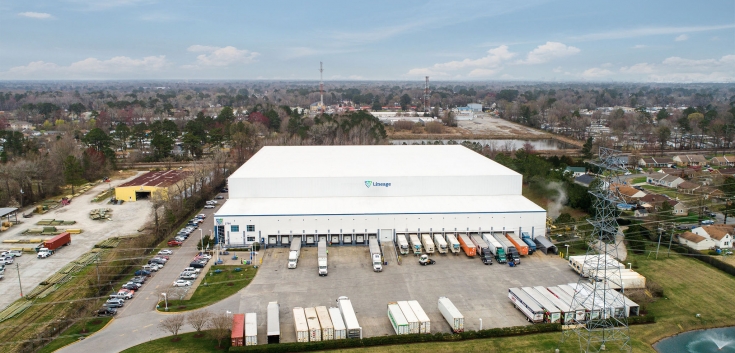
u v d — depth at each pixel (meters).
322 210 79.69
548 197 103.94
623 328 51.75
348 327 51.31
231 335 50.16
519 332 52.84
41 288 62.75
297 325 51.53
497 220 79.31
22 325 53.94
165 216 88.56
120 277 67.06
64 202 103.50
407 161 101.31
